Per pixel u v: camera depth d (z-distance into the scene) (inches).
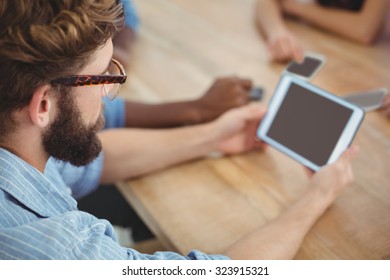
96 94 29.9
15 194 28.5
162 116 50.7
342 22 65.4
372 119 49.1
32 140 29.1
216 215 39.9
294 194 41.4
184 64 60.4
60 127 29.0
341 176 39.0
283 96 44.8
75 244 26.7
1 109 26.7
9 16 24.1
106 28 27.3
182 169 45.6
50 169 39.8
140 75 58.6
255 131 46.5
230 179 43.8
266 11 68.5
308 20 69.4
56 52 25.3
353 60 60.0
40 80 26.1
